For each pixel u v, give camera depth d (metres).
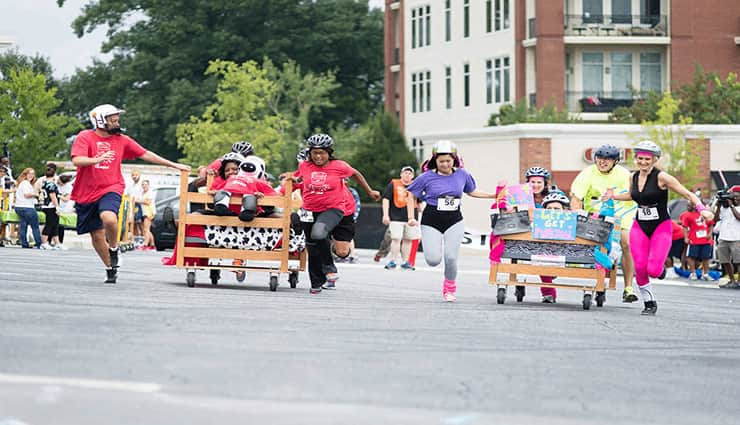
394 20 152.38
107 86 187.62
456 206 33.84
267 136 147.88
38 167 142.50
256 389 16.42
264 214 35.59
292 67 165.25
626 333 26.72
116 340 20.59
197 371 17.62
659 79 127.38
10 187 67.94
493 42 133.62
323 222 34.22
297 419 14.59
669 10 125.44
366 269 55.03
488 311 30.38
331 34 185.50
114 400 15.22
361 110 188.50
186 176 34.97
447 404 16.12
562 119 117.06
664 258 32.16
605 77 127.12
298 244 35.47
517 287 35.44
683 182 103.00
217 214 34.88
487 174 109.19
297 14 185.50
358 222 90.94
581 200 34.88
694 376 20.42
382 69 193.12
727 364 22.16
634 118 115.56
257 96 158.88
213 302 29.00
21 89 142.12
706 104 115.31
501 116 119.75
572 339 24.72
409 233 56.06
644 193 32.03
